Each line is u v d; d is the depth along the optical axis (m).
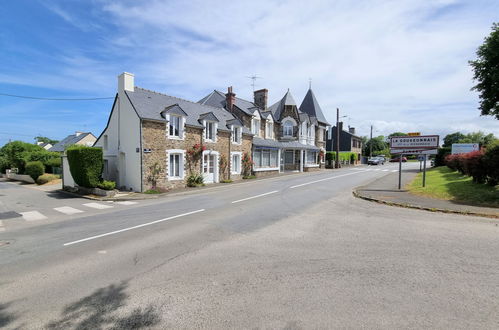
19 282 4.11
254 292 3.64
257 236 6.18
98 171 15.12
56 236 6.68
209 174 19.62
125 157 16.11
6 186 23.22
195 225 7.29
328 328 2.85
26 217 9.38
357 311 3.16
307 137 33.38
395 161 60.59
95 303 3.46
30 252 5.50
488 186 11.30
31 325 3.02
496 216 7.66
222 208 9.73
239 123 22.45
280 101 34.25
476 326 2.85
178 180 16.89
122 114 16.33
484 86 11.40
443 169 24.75
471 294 3.51
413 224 7.08
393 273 4.15
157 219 8.20
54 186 21.59
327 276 4.08
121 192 15.10
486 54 10.91
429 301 3.35
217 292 3.66
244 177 23.08
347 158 43.59
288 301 3.40
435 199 10.35
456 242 5.55
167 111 16.20
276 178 22.81
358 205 9.92
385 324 2.90
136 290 3.77
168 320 3.05
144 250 5.40
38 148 32.16
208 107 22.58
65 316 3.18
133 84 16.69
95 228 7.37
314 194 12.88
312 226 6.99
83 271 4.46
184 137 17.39
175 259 4.88
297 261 4.68
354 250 5.17
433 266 4.38
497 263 4.48
